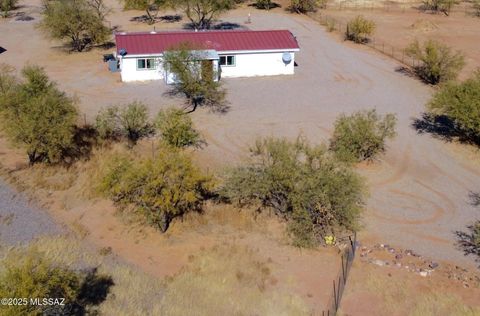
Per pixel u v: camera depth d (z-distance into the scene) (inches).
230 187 1026.7
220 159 1243.2
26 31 2351.1
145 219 999.0
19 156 1240.2
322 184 969.5
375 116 1296.8
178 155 1005.8
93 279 838.5
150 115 1466.5
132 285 834.2
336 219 975.6
